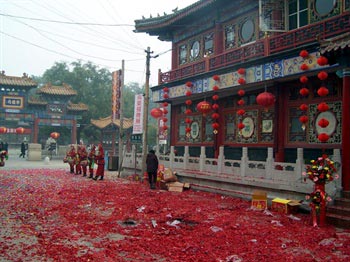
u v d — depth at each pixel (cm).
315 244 816
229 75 1798
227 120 2016
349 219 981
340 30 1289
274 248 777
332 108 1425
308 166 1051
